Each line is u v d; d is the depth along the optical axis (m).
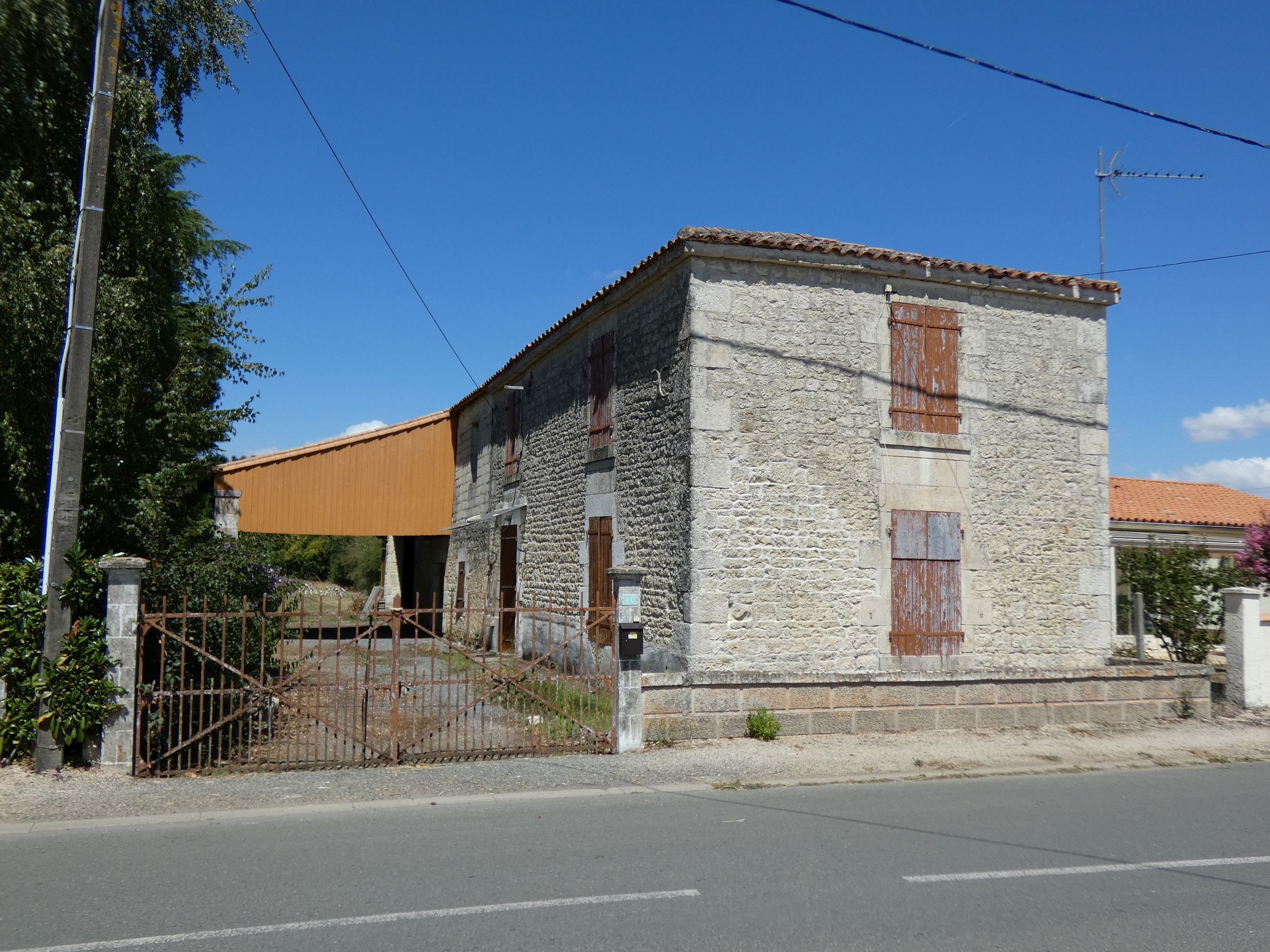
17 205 10.16
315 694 10.12
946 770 7.90
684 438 10.55
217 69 12.60
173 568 8.83
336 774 7.38
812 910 4.43
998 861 5.27
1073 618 11.73
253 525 19.42
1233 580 12.97
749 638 10.35
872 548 10.91
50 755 7.07
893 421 11.19
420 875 4.90
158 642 7.99
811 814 6.36
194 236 19.08
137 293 11.38
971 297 11.71
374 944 3.97
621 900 4.54
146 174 11.70
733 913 4.37
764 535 10.52
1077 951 3.98
